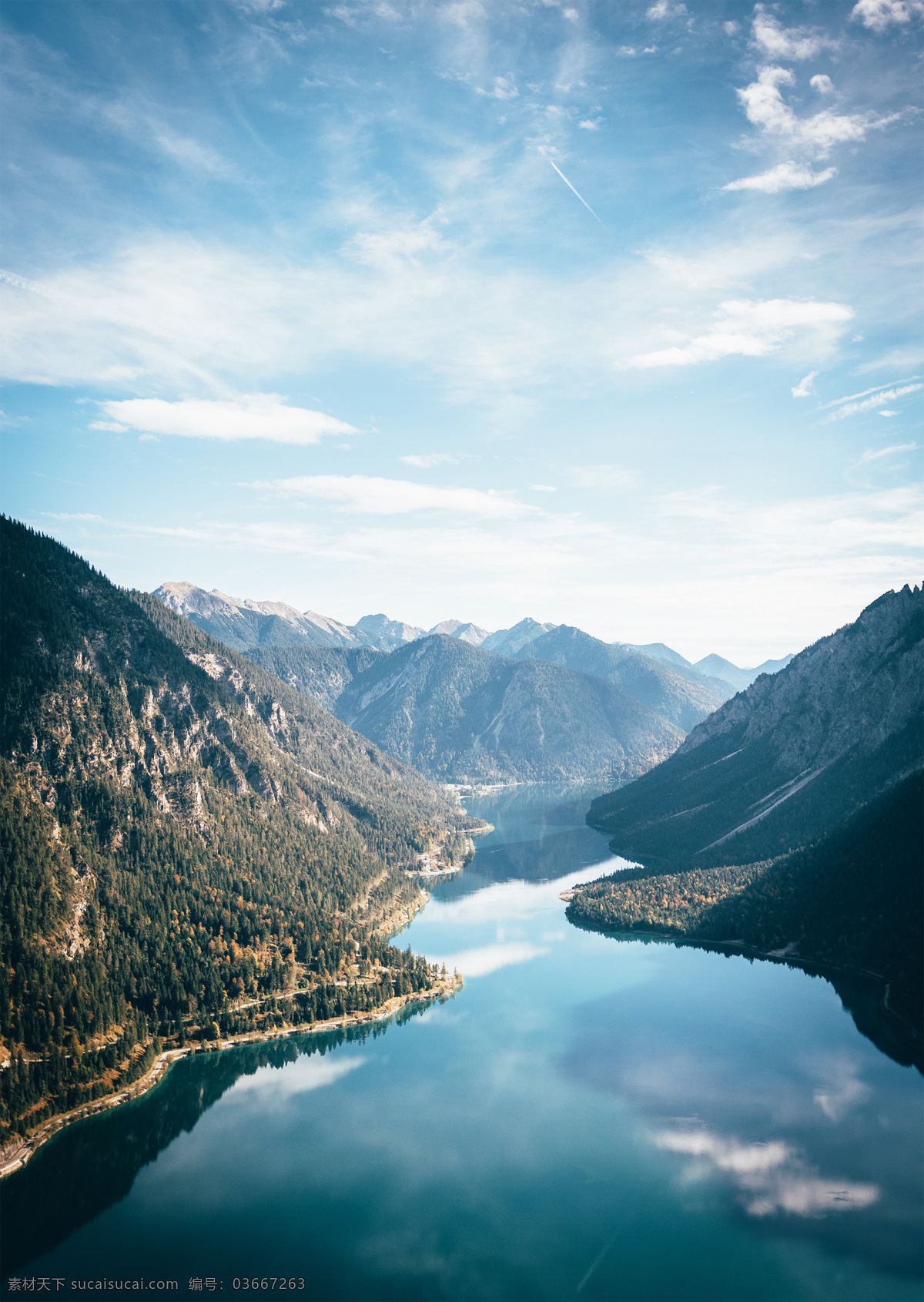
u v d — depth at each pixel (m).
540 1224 160.62
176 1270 151.38
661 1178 174.12
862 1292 140.75
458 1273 148.00
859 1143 185.50
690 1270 147.12
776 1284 142.62
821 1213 161.50
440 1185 174.62
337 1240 156.62
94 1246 157.62
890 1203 164.00
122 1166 184.62
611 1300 138.88
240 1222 164.50
